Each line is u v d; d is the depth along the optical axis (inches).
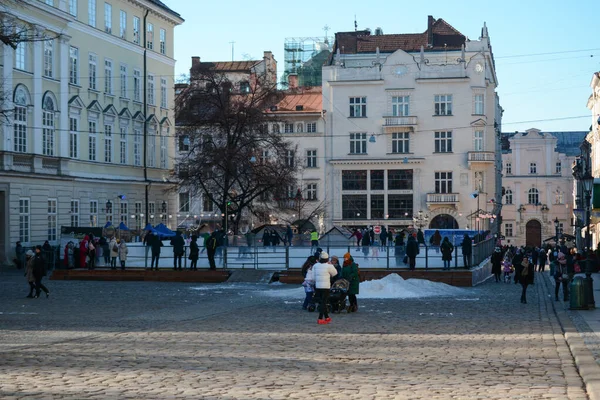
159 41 2869.1
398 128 3622.0
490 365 626.2
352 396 505.0
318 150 3671.3
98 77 2453.2
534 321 967.0
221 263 1779.0
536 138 4923.7
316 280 943.7
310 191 3676.2
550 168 4918.8
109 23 2519.7
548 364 630.5
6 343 753.6
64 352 693.9
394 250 1734.7
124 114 2600.9
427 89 3641.7
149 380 560.1
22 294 1381.6
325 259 948.0
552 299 1353.3
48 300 1266.0
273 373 589.3
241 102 2498.8
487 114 3732.8
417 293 1395.2
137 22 2706.7
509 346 737.6
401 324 930.7
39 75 2132.1
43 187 2151.8
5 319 982.4
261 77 2578.7
